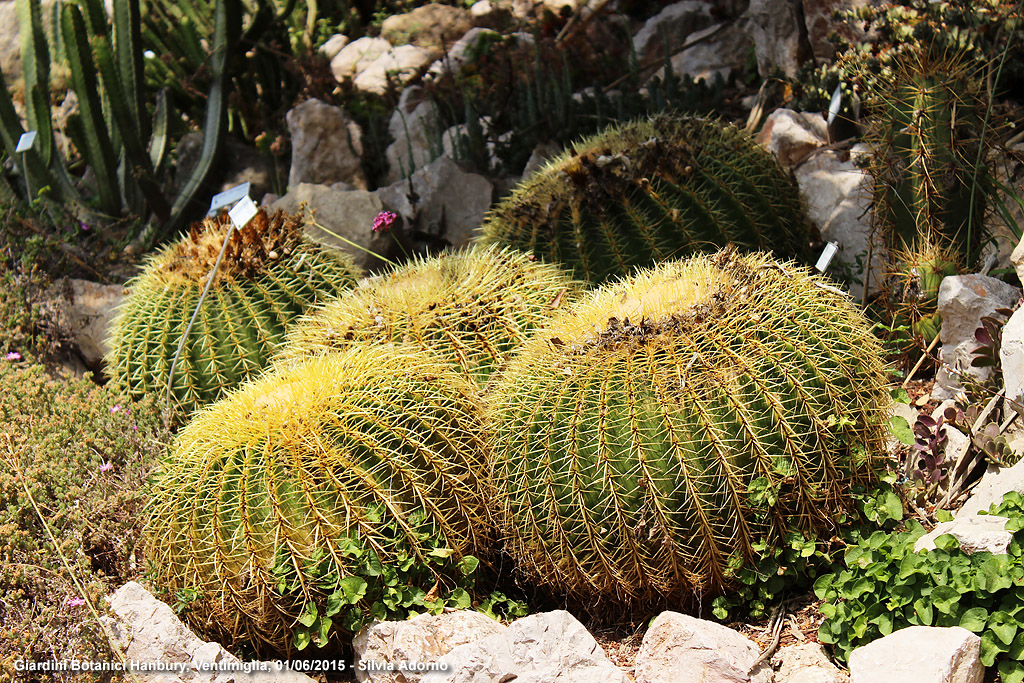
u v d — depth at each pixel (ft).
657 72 23.90
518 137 21.27
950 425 11.14
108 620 9.77
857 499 9.55
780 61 20.02
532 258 12.76
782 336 9.20
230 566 9.42
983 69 14.44
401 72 27.84
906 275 13.35
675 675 8.50
